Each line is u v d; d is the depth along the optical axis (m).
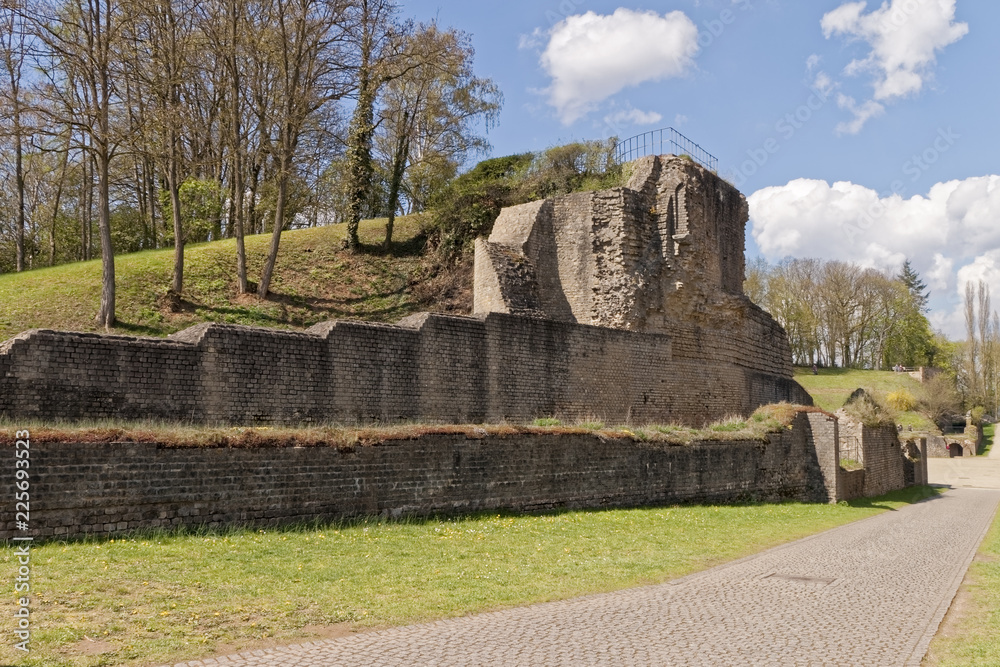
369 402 19.81
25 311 25.48
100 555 9.81
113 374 15.41
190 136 35.25
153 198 45.69
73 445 10.52
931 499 31.73
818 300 81.19
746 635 8.57
